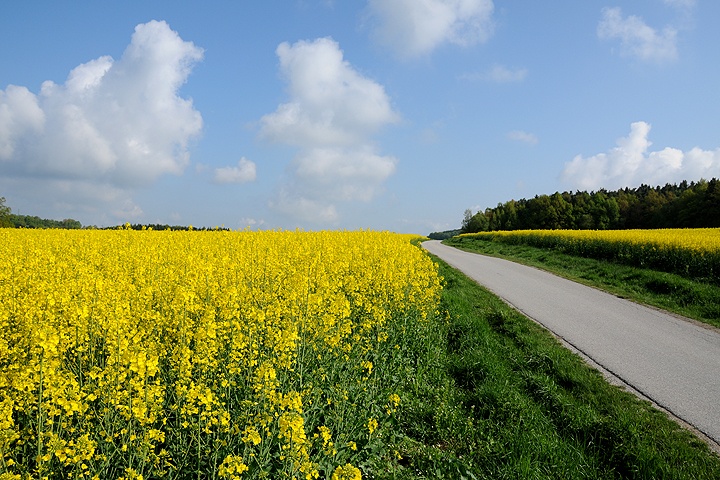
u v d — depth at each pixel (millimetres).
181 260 12016
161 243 15875
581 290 18750
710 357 10273
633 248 24641
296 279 9930
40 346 4402
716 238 26469
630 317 14031
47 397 4500
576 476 5707
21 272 9586
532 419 7004
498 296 16984
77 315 6062
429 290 12555
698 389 8406
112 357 4875
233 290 7246
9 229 23875
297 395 4723
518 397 7680
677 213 75750
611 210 94125
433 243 67938
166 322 6852
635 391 8297
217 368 6066
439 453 6016
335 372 6957
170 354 6102
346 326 7750
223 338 6414
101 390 4703
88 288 7340
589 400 7863
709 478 5645
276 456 4820
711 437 6699
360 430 5852
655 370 9344
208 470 4473
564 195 124125
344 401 5852
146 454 4258
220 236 20000
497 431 6738
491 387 7934
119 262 11891
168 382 5746
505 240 49031
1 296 7719
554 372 9125
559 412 7438
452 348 10727
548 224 99000
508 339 11352
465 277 21688
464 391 8289
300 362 6547
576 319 13578
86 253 13320
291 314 7457
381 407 6883
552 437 6527
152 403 4648
